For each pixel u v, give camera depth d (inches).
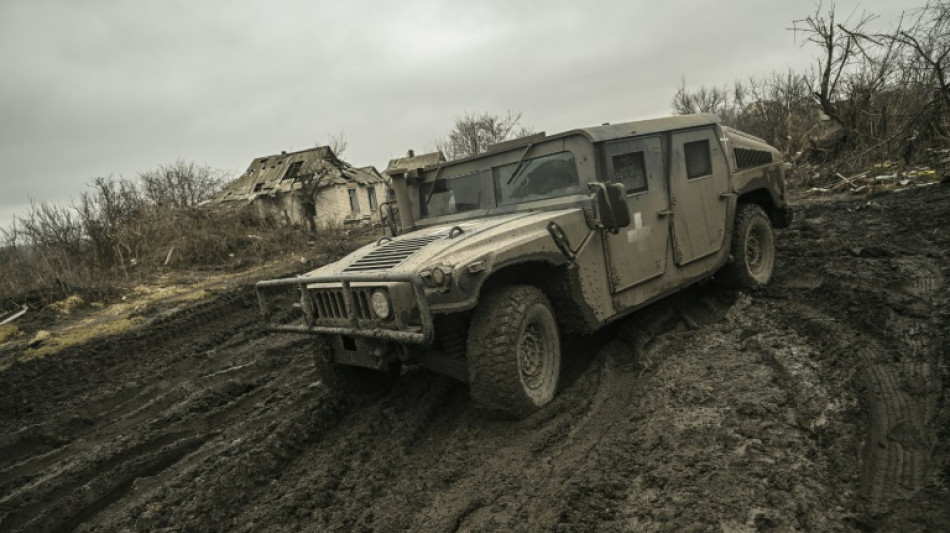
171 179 1018.7
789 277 259.6
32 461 186.4
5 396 252.5
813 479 112.9
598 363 185.9
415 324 145.3
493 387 148.9
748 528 102.1
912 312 190.7
